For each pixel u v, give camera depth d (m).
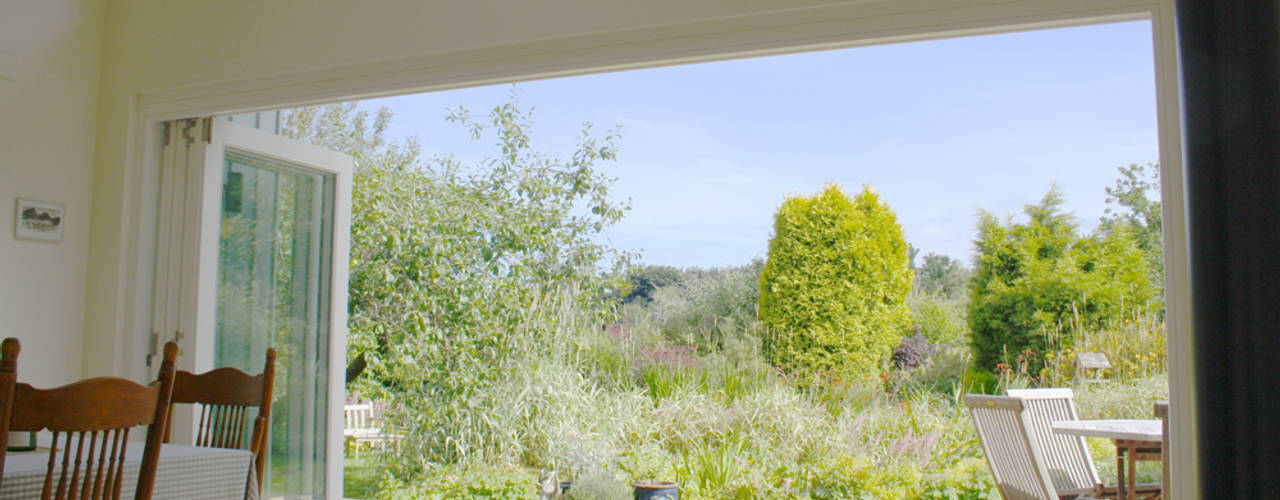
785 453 6.06
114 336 4.20
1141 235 8.55
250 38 4.13
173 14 4.30
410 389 6.46
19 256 3.94
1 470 1.85
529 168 7.63
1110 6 2.93
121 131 4.32
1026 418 4.31
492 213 7.04
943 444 6.16
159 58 4.30
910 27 3.13
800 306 8.30
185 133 4.32
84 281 4.27
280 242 4.58
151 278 4.28
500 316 6.70
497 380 6.51
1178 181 2.75
